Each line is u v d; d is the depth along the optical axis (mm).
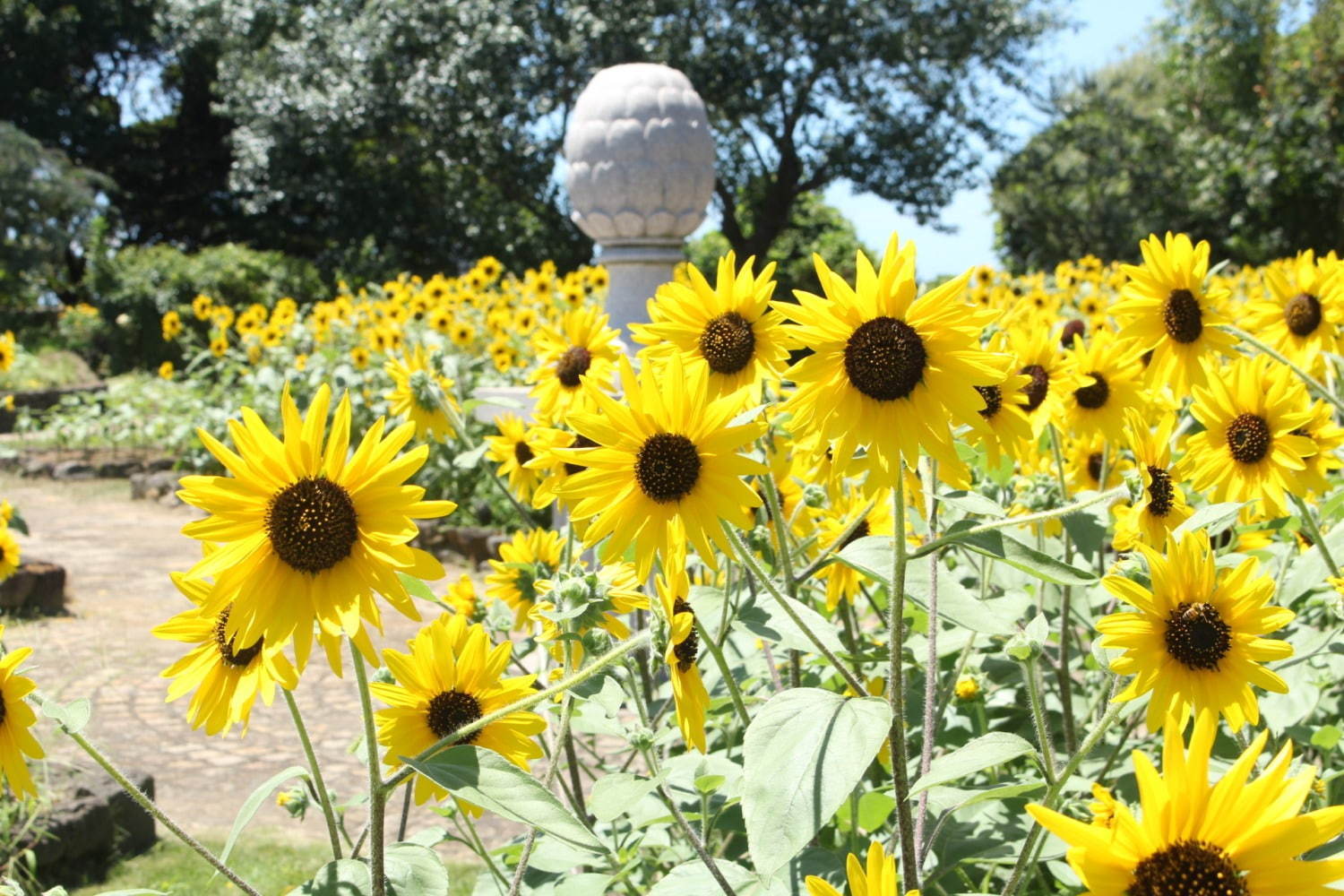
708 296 2514
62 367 21375
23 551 9719
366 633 1686
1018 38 27594
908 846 1880
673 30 25422
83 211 30938
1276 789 1324
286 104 26750
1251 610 1825
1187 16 31797
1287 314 3574
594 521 1991
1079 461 3547
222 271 23922
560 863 2400
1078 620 2812
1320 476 2787
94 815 4348
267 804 4852
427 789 2275
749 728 1757
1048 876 2652
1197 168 29219
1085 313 10188
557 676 2719
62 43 36094
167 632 2043
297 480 1712
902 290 1868
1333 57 26922
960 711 2855
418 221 30172
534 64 25812
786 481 3102
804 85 27344
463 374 8758
